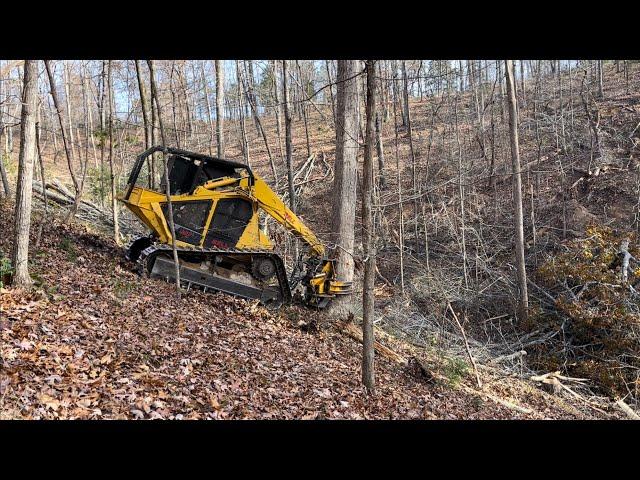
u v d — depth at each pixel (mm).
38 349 6516
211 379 7398
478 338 17172
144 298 9789
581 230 21281
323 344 10984
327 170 29328
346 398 8289
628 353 14789
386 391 9234
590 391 14359
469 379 12352
